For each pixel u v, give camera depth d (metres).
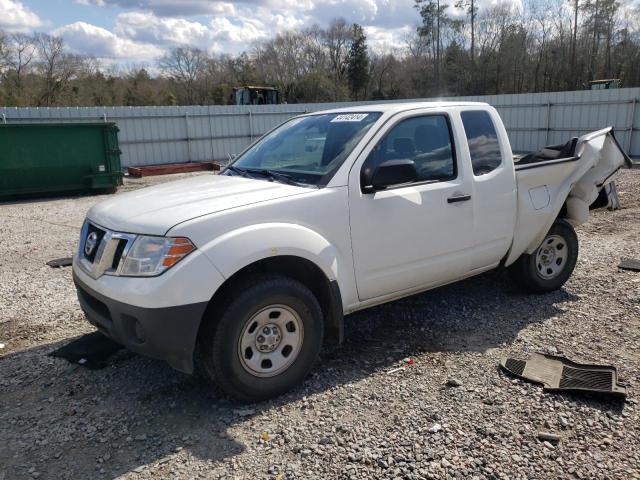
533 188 5.04
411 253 4.18
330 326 3.91
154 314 3.12
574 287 5.72
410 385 3.74
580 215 5.59
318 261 3.61
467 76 55.12
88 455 3.06
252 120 27.44
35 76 46.75
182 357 3.22
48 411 3.53
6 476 2.88
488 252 4.75
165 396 3.68
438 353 4.24
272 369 3.55
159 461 2.98
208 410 3.49
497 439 3.10
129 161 24.64
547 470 2.84
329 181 3.79
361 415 3.39
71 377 3.98
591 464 2.88
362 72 62.97
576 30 50.78
